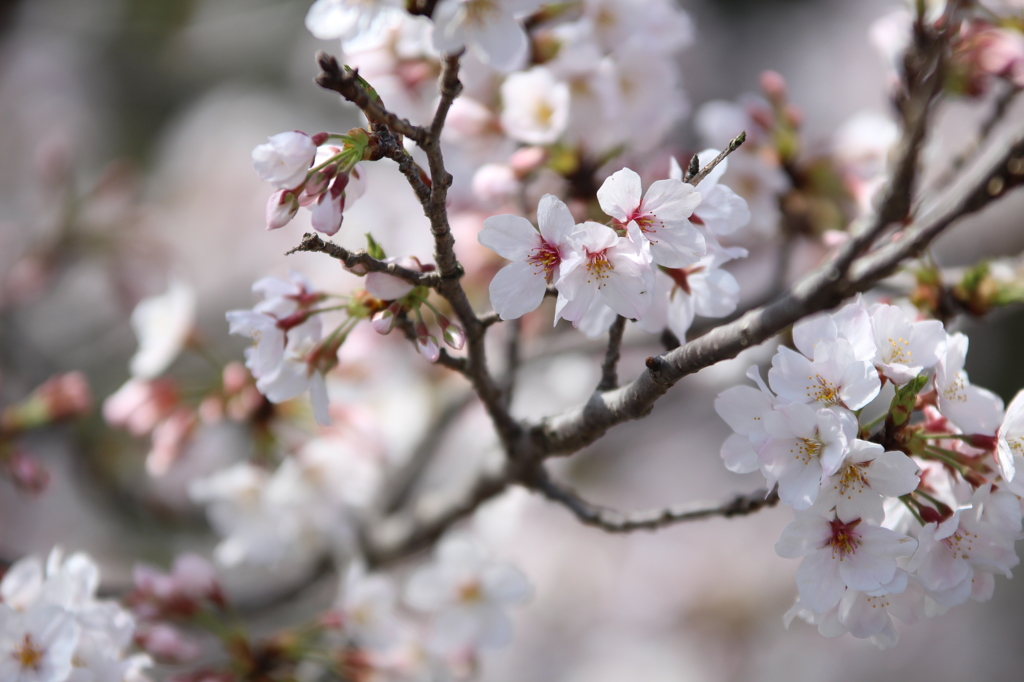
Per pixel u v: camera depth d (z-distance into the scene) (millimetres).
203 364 2115
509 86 1122
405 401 1469
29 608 1036
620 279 969
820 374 972
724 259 1011
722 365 1407
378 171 1914
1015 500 976
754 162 1169
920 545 969
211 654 1213
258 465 1213
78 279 2113
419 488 1744
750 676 2129
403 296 1000
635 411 1009
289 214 969
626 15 1131
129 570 1821
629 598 2186
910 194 1000
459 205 1159
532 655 2148
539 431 1056
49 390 1233
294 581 1310
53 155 1827
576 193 1136
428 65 1122
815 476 963
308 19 1011
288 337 1035
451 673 1175
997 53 1111
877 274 1010
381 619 1174
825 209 1195
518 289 979
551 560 2188
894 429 986
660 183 964
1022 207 2137
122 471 1717
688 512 1055
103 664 1051
